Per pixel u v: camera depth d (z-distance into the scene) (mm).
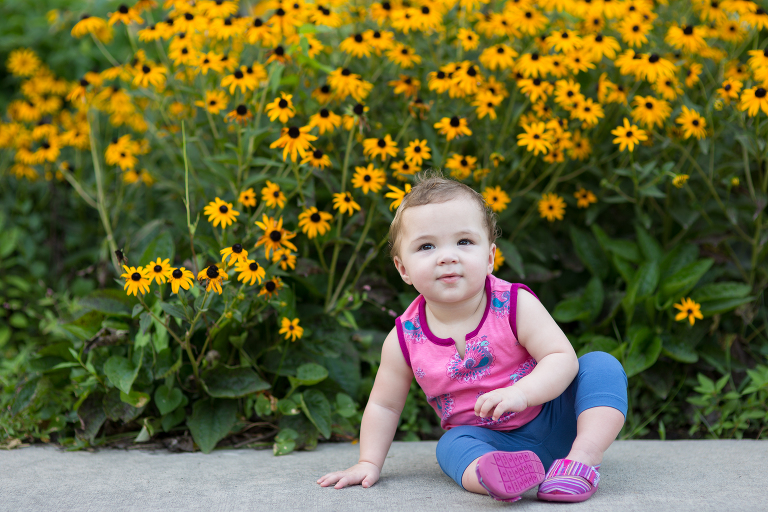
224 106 2539
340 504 1409
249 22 2537
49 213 3605
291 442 2051
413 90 2555
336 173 2658
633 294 2416
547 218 2852
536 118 2652
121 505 1424
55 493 1521
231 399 2166
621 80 2805
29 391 2186
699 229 2701
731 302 2453
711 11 2736
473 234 1524
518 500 1401
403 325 1639
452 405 1601
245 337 2209
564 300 2633
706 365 2473
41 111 3498
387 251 2586
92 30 2748
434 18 2578
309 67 2695
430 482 1593
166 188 3295
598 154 2783
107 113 3762
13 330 3137
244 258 1986
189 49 2529
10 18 4453
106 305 2227
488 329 1553
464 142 2691
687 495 1419
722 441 2105
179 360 2078
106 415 2059
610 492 1458
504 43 2836
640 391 2457
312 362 2312
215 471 1752
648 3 2875
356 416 2328
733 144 2787
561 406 1580
